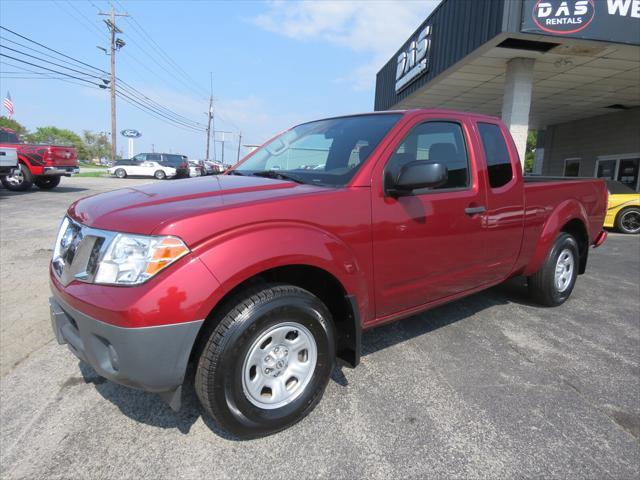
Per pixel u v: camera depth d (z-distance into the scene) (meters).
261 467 2.13
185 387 2.84
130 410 2.59
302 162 3.20
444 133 3.20
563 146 19.53
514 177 3.70
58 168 15.11
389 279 2.78
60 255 2.45
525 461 2.19
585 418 2.56
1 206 10.68
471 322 4.02
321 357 2.45
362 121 3.25
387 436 2.37
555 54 9.89
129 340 1.90
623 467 2.16
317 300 2.40
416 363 3.18
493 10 8.91
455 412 2.59
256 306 2.14
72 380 2.95
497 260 3.63
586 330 3.88
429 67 12.59
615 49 9.35
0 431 2.40
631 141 15.64
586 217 4.64
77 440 2.32
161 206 2.20
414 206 2.85
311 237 2.31
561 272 4.40
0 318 3.99
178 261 1.96
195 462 2.16
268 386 2.28
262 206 2.22
